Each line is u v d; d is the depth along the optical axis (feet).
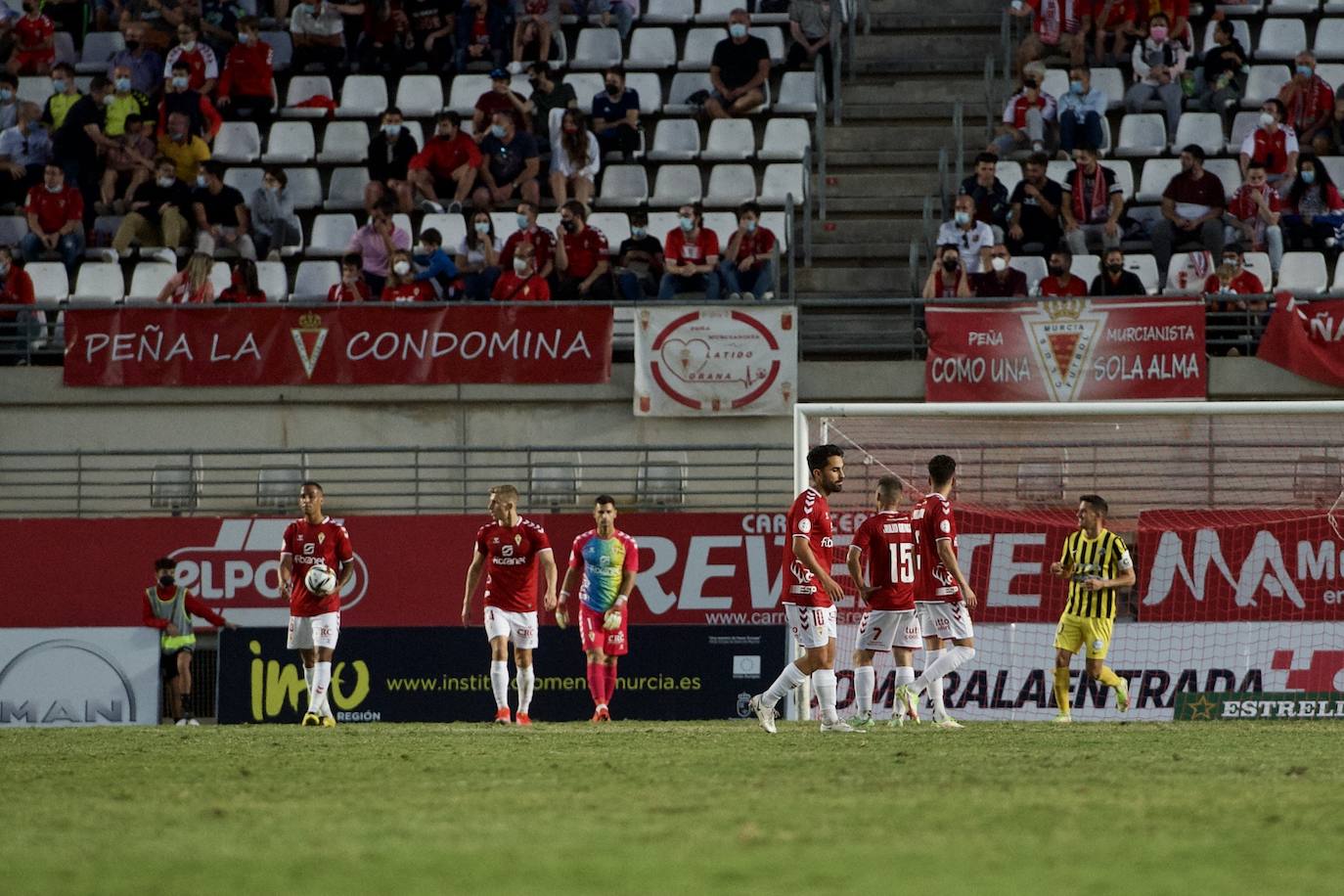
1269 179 241.76
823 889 49.67
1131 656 180.86
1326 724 161.99
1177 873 53.57
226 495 203.92
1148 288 233.35
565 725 165.17
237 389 215.10
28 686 189.67
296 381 213.05
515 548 165.07
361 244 236.02
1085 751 111.75
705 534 188.24
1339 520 181.47
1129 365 205.05
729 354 210.18
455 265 236.84
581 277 228.43
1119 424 190.08
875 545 142.92
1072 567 166.09
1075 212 236.43
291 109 269.85
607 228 247.50
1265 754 108.99
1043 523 182.80
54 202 242.17
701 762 102.12
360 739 135.33
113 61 270.26
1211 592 181.37
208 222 244.63
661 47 282.15
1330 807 73.56
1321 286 231.91
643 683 186.80
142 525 194.70
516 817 70.79
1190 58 267.80
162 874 53.62
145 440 215.92
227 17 276.62
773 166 256.93
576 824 67.87
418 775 94.17
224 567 193.47
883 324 231.50
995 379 206.28
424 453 214.07
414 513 210.18
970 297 214.69
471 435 214.07
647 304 211.41
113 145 250.78
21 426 216.13
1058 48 269.64
